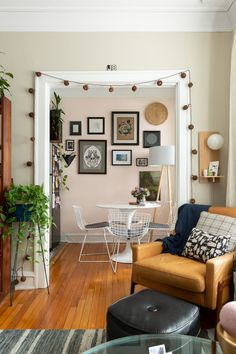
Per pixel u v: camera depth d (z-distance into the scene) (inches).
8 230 106.3
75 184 201.9
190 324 63.2
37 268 116.6
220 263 81.7
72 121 201.3
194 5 112.5
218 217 101.2
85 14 117.0
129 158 201.6
